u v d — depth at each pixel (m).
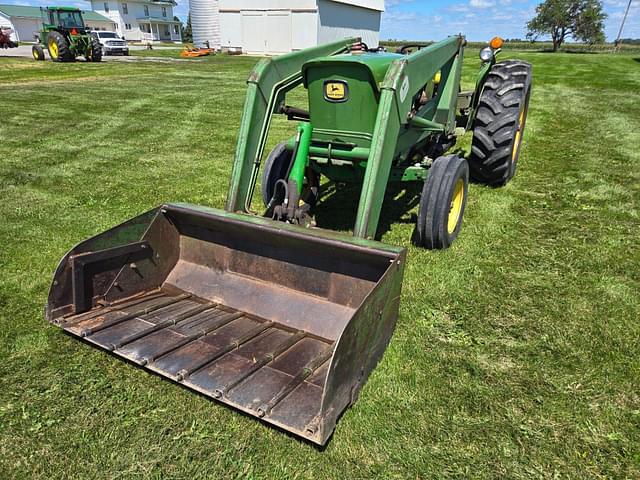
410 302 3.27
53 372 2.64
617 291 3.43
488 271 3.69
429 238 3.88
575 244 4.16
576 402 2.45
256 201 5.19
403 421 2.33
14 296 3.36
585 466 2.12
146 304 3.08
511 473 2.09
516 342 2.91
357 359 2.25
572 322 3.09
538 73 17.97
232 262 3.22
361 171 3.63
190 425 2.31
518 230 4.43
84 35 22.52
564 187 5.57
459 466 2.11
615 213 4.82
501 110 4.94
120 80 15.99
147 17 64.12
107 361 2.73
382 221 4.57
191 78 16.98
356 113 3.36
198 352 2.58
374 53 4.16
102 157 6.98
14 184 5.71
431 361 2.73
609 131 8.55
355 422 2.31
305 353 2.62
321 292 2.93
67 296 2.84
